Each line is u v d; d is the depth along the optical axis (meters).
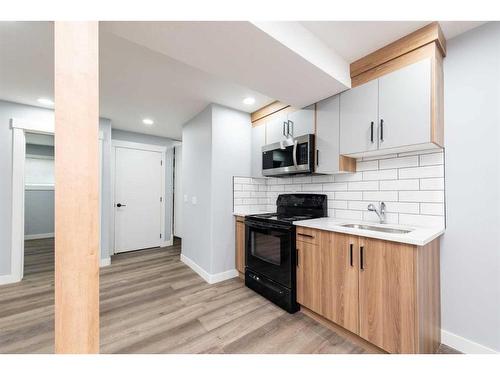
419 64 1.57
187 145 3.54
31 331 1.83
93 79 0.85
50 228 5.71
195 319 2.00
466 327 1.59
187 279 2.92
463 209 1.62
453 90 1.65
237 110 3.10
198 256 3.14
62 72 0.82
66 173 0.81
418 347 1.33
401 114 1.65
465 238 1.61
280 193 3.17
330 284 1.80
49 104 2.86
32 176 5.79
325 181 2.57
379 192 2.09
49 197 5.71
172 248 4.51
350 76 1.97
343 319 1.71
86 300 0.82
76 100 0.83
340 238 1.74
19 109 2.84
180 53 1.52
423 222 1.80
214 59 1.58
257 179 3.30
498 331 1.47
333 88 1.99
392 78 1.71
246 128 3.20
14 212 2.80
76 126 0.82
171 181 4.85
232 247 3.03
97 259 0.84
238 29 1.30
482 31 1.54
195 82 2.31
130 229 4.26
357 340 1.68
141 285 2.73
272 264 2.29
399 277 1.41
